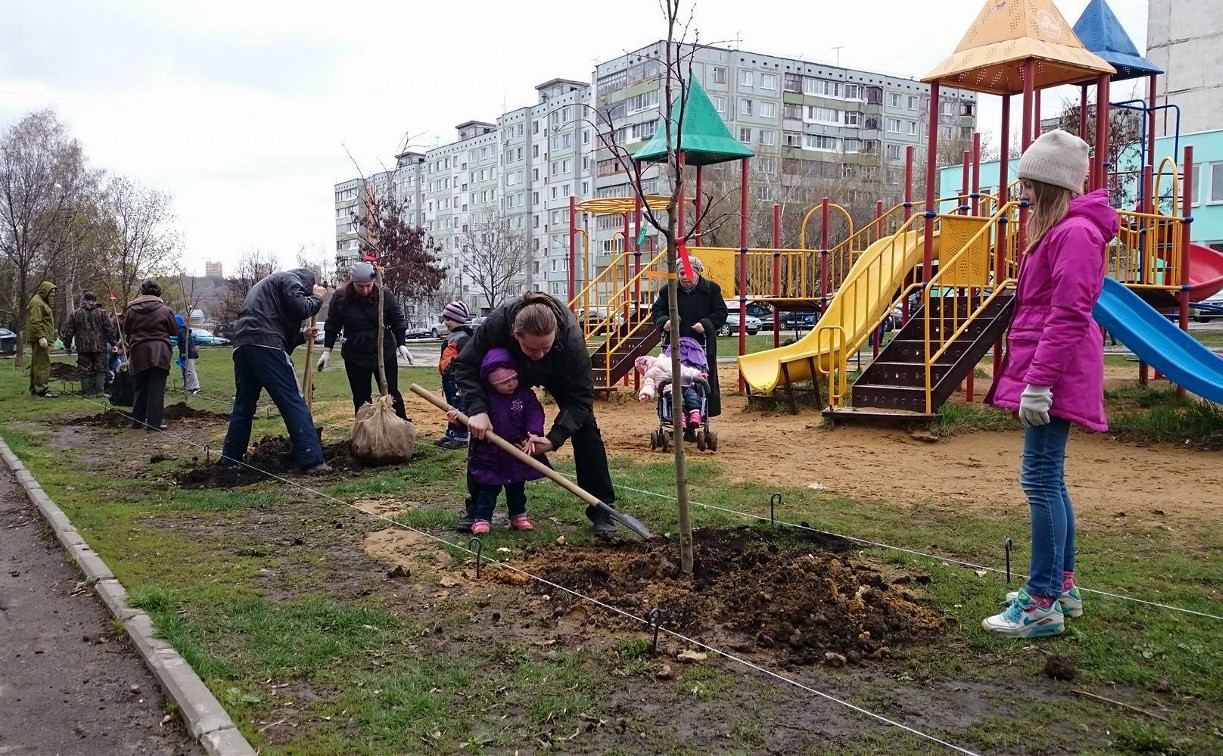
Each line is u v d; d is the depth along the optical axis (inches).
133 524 233.0
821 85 2785.4
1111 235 150.1
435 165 3932.1
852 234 605.0
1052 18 420.5
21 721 126.9
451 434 363.9
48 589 185.5
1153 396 458.9
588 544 206.5
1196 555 197.3
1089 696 128.4
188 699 127.6
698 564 181.2
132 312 430.0
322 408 523.2
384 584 182.2
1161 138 1430.9
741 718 122.1
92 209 1382.9
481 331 215.0
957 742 115.3
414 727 119.8
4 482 300.0
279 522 236.5
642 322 560.1
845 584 167.0
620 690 131.0
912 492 267.1
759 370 507.2
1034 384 143.8
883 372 405.4
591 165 2960.1
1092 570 184.7
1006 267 412.5
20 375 818.8
